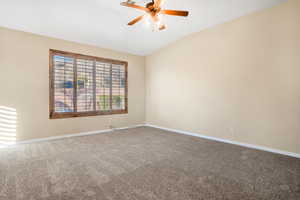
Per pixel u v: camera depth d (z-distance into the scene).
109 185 1.77
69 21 3.13
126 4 2.09
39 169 2.16
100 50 4.46
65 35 3.64
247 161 2.44
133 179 1.91
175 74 4.48
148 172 2.09
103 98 4.51
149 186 1.75
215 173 2.06
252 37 3.01
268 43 2.82
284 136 2.69
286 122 2.66
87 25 3.33
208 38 3.69
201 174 2.03
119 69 4.86
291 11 2.58
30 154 2.72
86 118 4.19
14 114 3.23
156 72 5.09
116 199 1.53
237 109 3.25
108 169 2.17
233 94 3.30
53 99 3.68
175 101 4.51
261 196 1.57
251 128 3.07
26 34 3.37
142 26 3.49
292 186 1.75
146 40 4.25
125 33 3.80
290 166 2.25
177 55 4.40
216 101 3.58
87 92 4.21
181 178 1.93
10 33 3.20
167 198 1.54
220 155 2.70
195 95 3.99
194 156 2.65
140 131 4.56
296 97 2.56
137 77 5.30
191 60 4.06
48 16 2.93
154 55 5.14
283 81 2.68
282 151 2.71
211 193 1.62
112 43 4.27
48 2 2.57
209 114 3.72
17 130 3.26
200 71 3.87
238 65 3.21
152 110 5.27
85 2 2.61
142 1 2.58
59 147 3.10
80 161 2.44
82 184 1.79
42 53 3.54
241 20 3.15
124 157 2.61
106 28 3.51
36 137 3.48
